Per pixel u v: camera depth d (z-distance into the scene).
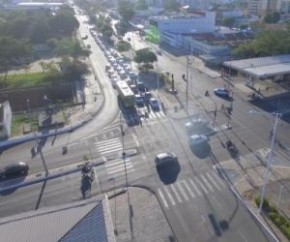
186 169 52.91
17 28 144.12
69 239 26.34
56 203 46.62
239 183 48.97
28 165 55.69
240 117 70.12
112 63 112.62
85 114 75.00
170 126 67.50
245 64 90.06
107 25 167.88
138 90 87.06
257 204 44.47
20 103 84.94
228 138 61.72
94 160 56.50
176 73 101.50
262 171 51.59
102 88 91.19
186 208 44.53
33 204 46.69
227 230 40.78
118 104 79.69
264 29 140.00
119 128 67.56
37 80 97.94
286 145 59.03
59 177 52.38
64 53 117.94
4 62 104.81
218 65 106.12
